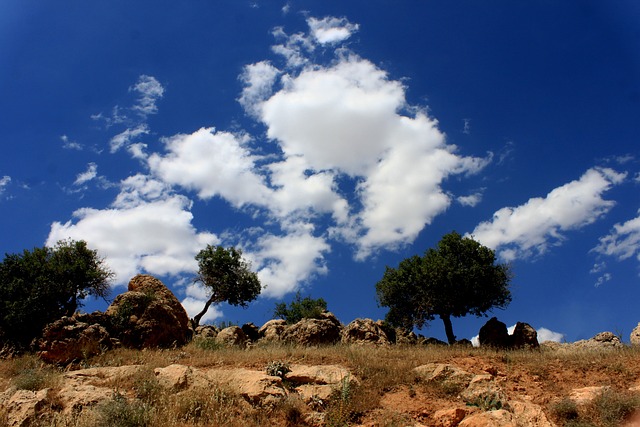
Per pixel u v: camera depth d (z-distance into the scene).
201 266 42.00
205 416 11.27
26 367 16.55
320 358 15.82
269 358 15.89
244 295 41.88
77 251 30.12
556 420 11.11
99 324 19.72
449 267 35.22
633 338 25.48
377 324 28.22
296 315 42.34
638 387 12.16
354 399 12.19
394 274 40.22
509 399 12.29
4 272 25.09
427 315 38.25
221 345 21.09
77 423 10.59
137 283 24.27
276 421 11.18
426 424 11.22
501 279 35.56
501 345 25.55
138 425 10.58
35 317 23.48
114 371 14.08
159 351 18.45
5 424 10.66
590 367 14.34
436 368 13.66
